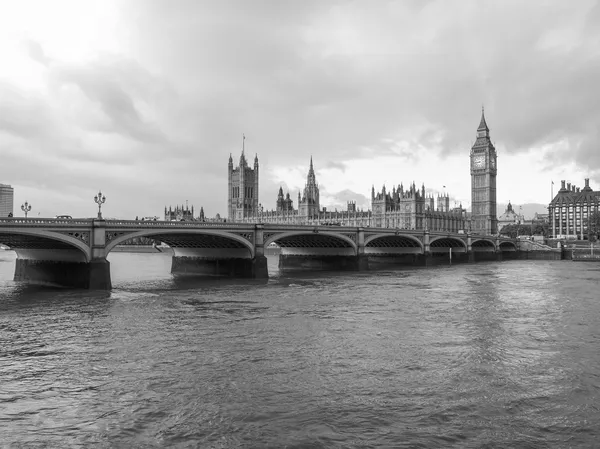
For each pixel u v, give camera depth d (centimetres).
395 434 2441
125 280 9200
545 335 4422
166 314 5391
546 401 2848
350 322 4981
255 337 4306
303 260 13175
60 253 7838
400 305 6075
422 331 4578
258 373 3312
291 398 2878
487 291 7562
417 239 14700
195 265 10700
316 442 2356
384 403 2811
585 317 5294
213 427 2509
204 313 5459
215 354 3753
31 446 2317
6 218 6334
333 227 11331
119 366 3459
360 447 2316
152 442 2356
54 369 3397
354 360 3619
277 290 7562
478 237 18162
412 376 3269
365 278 9806
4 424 2547
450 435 2433
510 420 2602
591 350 3912
